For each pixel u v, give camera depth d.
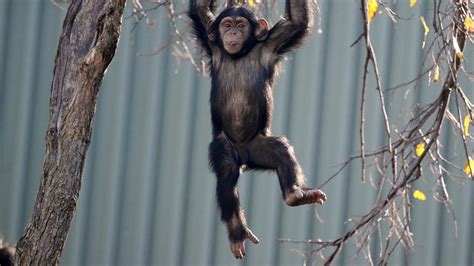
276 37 19.38
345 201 28.52
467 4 16.94
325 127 28.59
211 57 19.94
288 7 19.42
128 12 29.58
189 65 29.45
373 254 28.34
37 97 30.41
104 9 15.34
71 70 15.62
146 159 29.70
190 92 29.48
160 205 29.64
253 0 20.83
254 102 19.31
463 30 16.86
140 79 29.72
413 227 28.52
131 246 29.78
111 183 29.83
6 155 30.44
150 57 29.59
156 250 29.67
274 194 28.88
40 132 30.44
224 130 19.64
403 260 28.47
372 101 28.33
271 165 19.25
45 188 15.82
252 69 19.41
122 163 29.80
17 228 30.36
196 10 19.92
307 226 28.75
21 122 30.41
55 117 15.77
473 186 28.23
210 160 19.66
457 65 17.39
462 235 28.39
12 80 30.38
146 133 29.67
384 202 17.44
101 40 15.34
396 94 28.19
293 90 28.66
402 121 28.03
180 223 29.56
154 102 29.64
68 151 15.73
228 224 19.33
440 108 17.89
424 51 27.91
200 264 29.41
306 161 28.58
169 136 29.62
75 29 15.66
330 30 28.52
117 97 29.78
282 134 28.66
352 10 28.39
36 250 15.80
